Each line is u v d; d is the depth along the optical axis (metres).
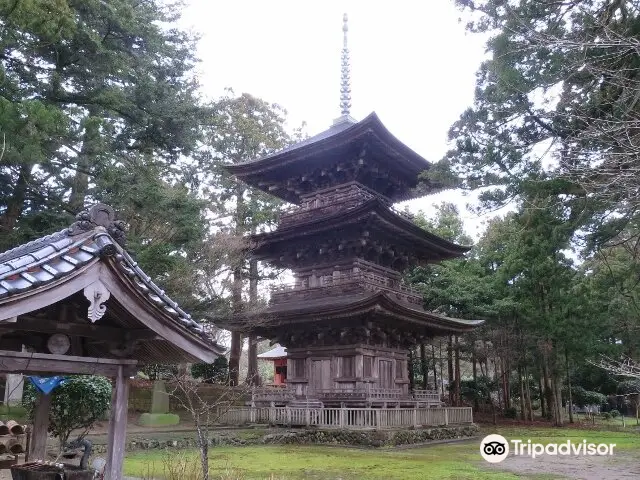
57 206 24.64
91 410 11.01
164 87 27.33
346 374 26.38
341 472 15.16
